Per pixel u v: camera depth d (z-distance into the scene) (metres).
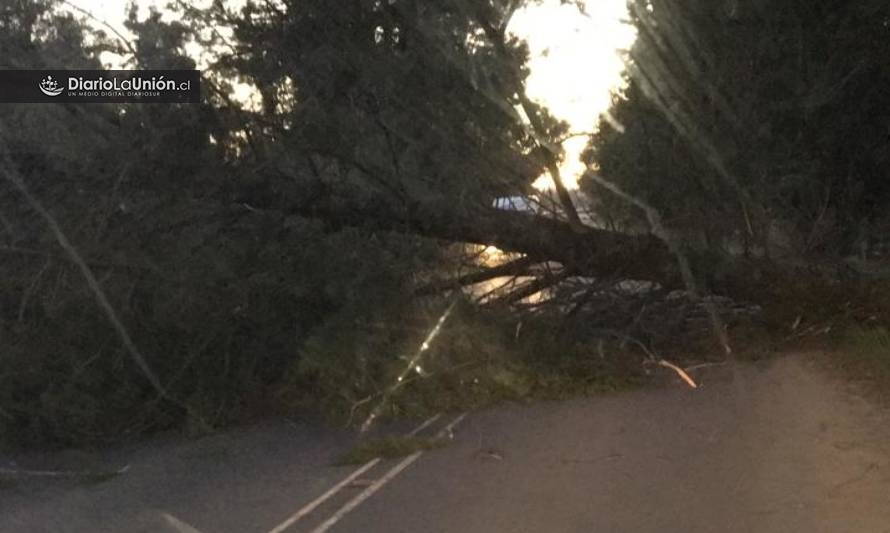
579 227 13.24
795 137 13.95
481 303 12.54
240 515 7.39
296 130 11.58
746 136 13.74
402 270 11.71
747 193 13.72
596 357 11.78
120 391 10.52
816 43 13.80
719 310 14.05
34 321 10.51
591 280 13.43
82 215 10.76
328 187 11.91
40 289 10.58
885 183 14.70
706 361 12.44
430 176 12.31
